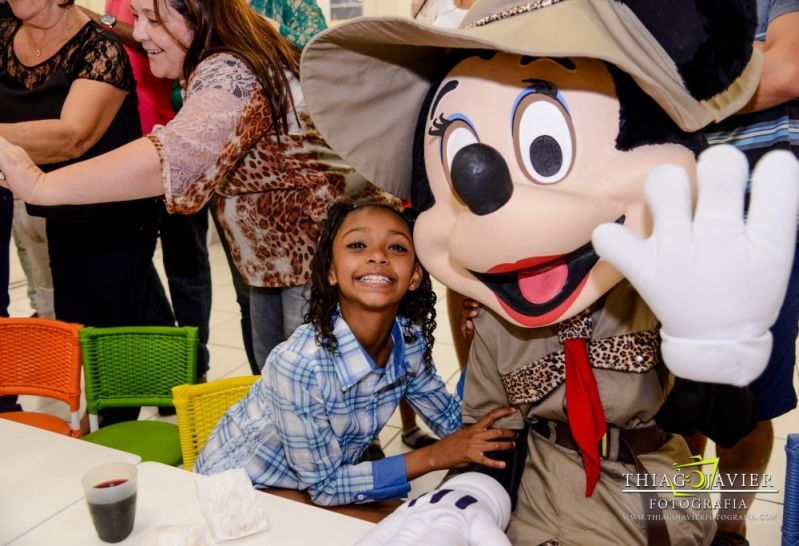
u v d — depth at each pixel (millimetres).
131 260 1988
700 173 728
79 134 1704
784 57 1152
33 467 1164
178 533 914
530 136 943
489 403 1253
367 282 1219
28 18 1708
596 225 909
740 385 740
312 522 1001
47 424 1801
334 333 1286
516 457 1220
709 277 704
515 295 1031
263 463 1374
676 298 719
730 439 855
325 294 1278
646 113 929
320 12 2076
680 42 835
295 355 1269
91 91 1726
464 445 1206
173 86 2234
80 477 1132
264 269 1671
